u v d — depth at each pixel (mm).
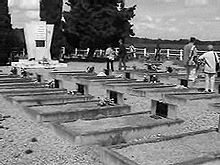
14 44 32438
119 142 7449
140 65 29516
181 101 12000
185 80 15680
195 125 8922
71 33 32531
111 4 32375
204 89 14594
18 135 7801
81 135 7145
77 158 6449
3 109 10648
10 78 17922
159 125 8242
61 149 6918
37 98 11289
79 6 32250
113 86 14914
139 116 9359
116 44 33219
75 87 15273
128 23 32969
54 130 8062
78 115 9297
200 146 6863
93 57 36406
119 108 9938
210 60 13938
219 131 7891
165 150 6605
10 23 28797
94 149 6754
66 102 10961
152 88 14508
